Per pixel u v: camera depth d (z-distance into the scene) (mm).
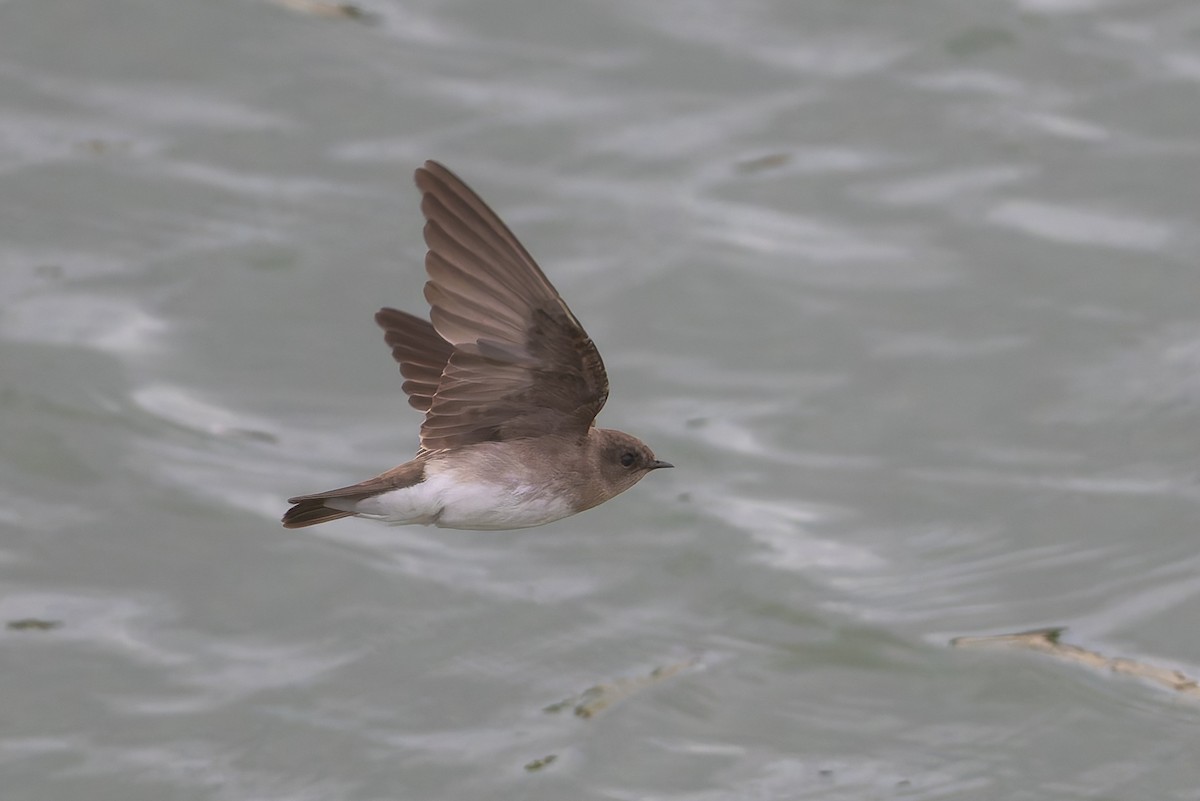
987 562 16625
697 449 17656
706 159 20828
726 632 16094
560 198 20219
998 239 19844
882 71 22047
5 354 18297
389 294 19109
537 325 9344
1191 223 19953
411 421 17828
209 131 21000
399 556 16906
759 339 18797
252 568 16594
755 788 14672
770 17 22766
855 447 17750
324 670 15695
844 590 16359
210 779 14680
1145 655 15680
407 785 14656
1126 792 14609
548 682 15641
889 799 14602
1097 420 17953
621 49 22312
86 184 20250
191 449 17531
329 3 22734
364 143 20891
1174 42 22359
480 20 22656
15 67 21734
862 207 20250
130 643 15859
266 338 18688
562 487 9812
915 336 18797
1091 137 21062
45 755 14773
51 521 16891
